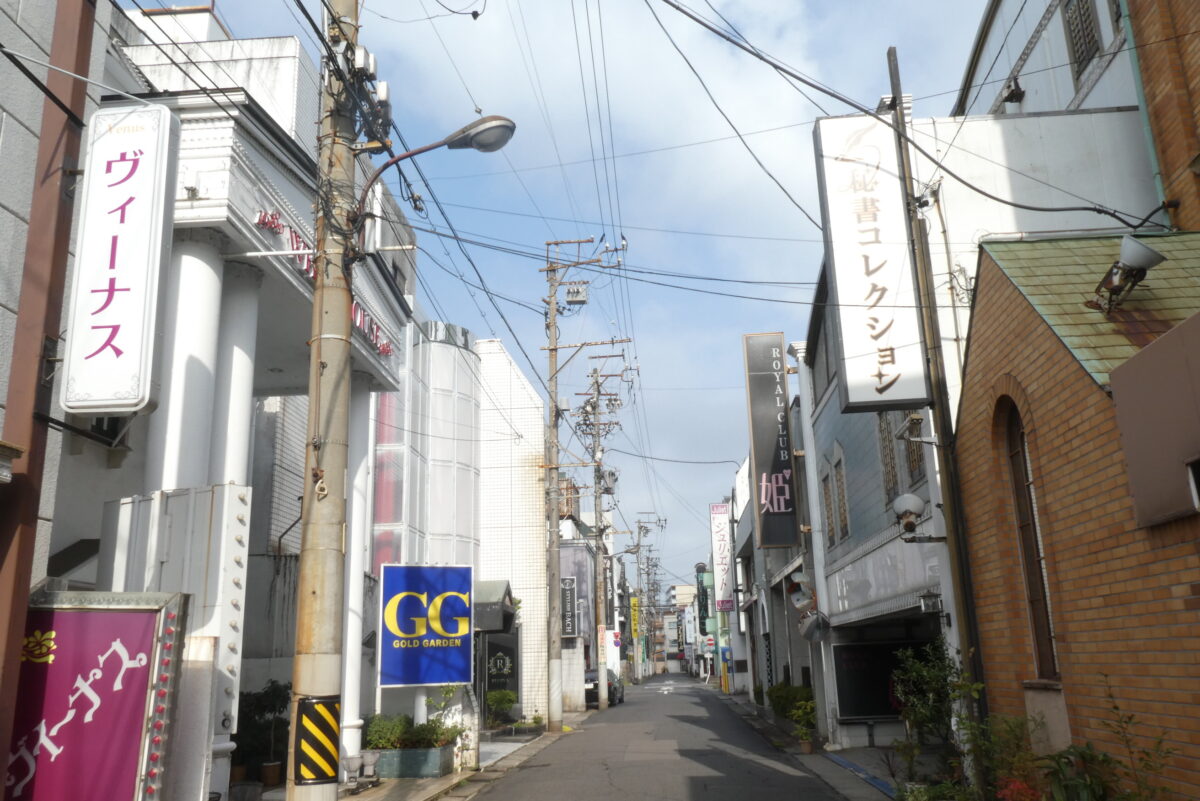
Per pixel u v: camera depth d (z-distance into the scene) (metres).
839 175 10.97
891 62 11.17
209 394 11.22
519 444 31.78
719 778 14.68
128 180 7.56
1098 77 13.19
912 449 12.69
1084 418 7.11
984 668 9.67
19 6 7.39
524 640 30.47
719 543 59.66
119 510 9.38
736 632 50.00
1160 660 6.14
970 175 12.24
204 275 11.34
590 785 14.27
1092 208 11.16
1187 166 11.09
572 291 29.52
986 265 9.08
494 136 8.95
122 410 7.22
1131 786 6.45
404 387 24.98
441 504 27.27
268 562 16.06
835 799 12.34
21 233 7.27
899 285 10.60
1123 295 7.63
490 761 18.30
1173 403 5.68
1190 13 11.14
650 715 32.28
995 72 17.00
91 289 7.35
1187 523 5.75
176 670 7.21
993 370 9.05
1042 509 8.01
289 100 19.36
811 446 20.55
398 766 14.94
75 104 7.69
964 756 10.12
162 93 11.30
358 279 15.15
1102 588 6.92
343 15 9.49
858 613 16.50
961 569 10.00
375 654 18.34
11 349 7.03
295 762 7.89
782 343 21.56
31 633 7.08
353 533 15.48
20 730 6.89
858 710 18.73
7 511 6.71
